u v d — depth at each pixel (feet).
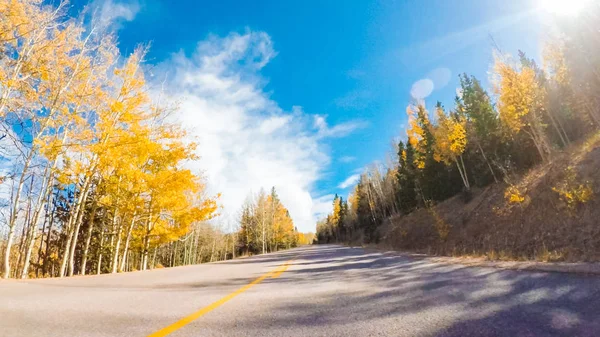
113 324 9.73
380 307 11.14
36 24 32.63
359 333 8.02
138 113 46.37
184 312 11.57
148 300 14.49
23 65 33.50
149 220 58.03
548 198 47.34
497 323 8.09
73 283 23.75
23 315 11.18
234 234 236.63
